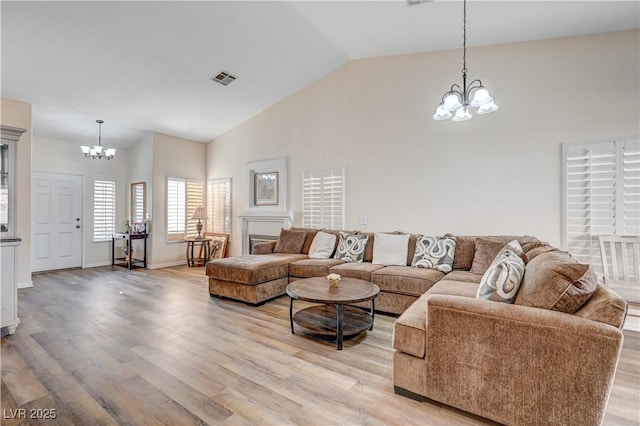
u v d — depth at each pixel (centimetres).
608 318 142
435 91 426
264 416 170
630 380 204
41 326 300
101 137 612
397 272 340
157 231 618
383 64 461
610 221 337
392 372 209
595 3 291
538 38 366
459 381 169
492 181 393
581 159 349
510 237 357
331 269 377
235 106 555
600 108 343
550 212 364
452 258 361
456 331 169
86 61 378
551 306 157
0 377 208
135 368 221
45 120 516
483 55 397
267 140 587
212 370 219
